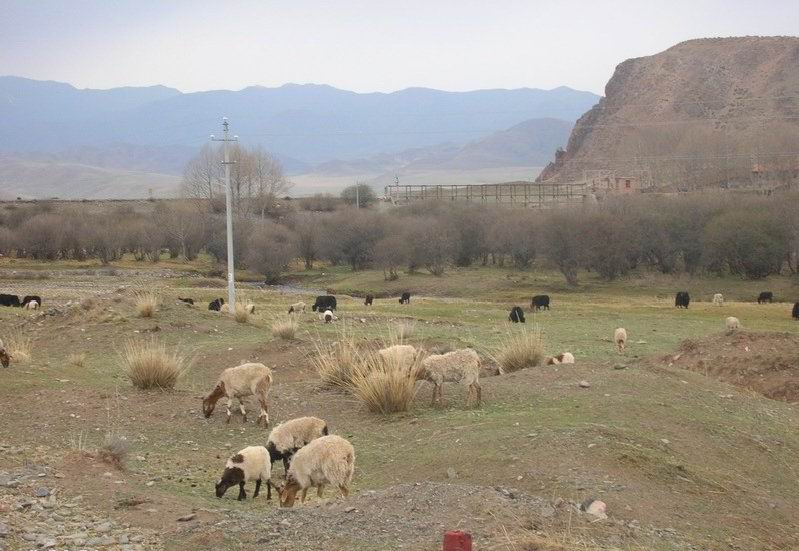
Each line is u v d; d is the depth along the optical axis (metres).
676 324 38.06
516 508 8.33
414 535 7.59
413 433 13.08
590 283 78.00
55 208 121.19
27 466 10.55
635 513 9.00
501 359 18.94
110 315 26.52
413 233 84.25
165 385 16.97
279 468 12.45
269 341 23.59
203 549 7.45
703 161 146.00
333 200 138.75
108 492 9.54
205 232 98.56
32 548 7.45
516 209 97.19
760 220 73.94
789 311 49.06
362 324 31.30
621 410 13.48
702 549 8.34
